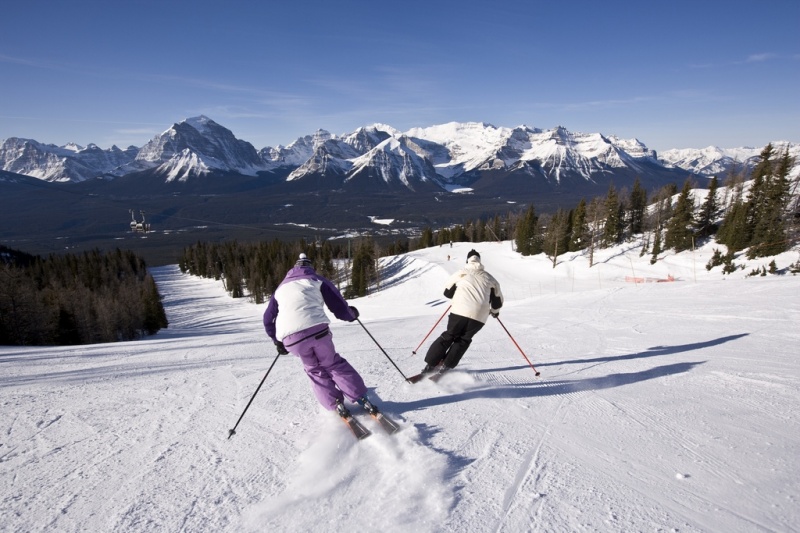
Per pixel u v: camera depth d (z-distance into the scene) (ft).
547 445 9.11
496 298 14.75
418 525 6.46
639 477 7.75
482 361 17.19
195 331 157.79
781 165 148.97
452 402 11.91
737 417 10.58
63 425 11.23
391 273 211.41
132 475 8.38
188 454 9.18
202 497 7.47
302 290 11.05
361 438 9.40
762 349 18.30
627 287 54.08
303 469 8.28
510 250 235.40
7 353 32.40
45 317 126.62
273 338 11.80
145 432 10.53
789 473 7.77
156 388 14.69
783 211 143.95
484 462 8.36
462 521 6.53
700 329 23.77
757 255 138.51
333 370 10.75
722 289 42.06
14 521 7.01
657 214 201.16
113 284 258.78
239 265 293.64
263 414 11.32
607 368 15.80
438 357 13.98
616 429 9.91
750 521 6.39
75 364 22.86
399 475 7.87
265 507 7.08
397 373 15.29
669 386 13.32
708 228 180.65
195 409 12.10
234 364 19.02
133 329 150.51
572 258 191.93
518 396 12.43
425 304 144.46
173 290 316.19
